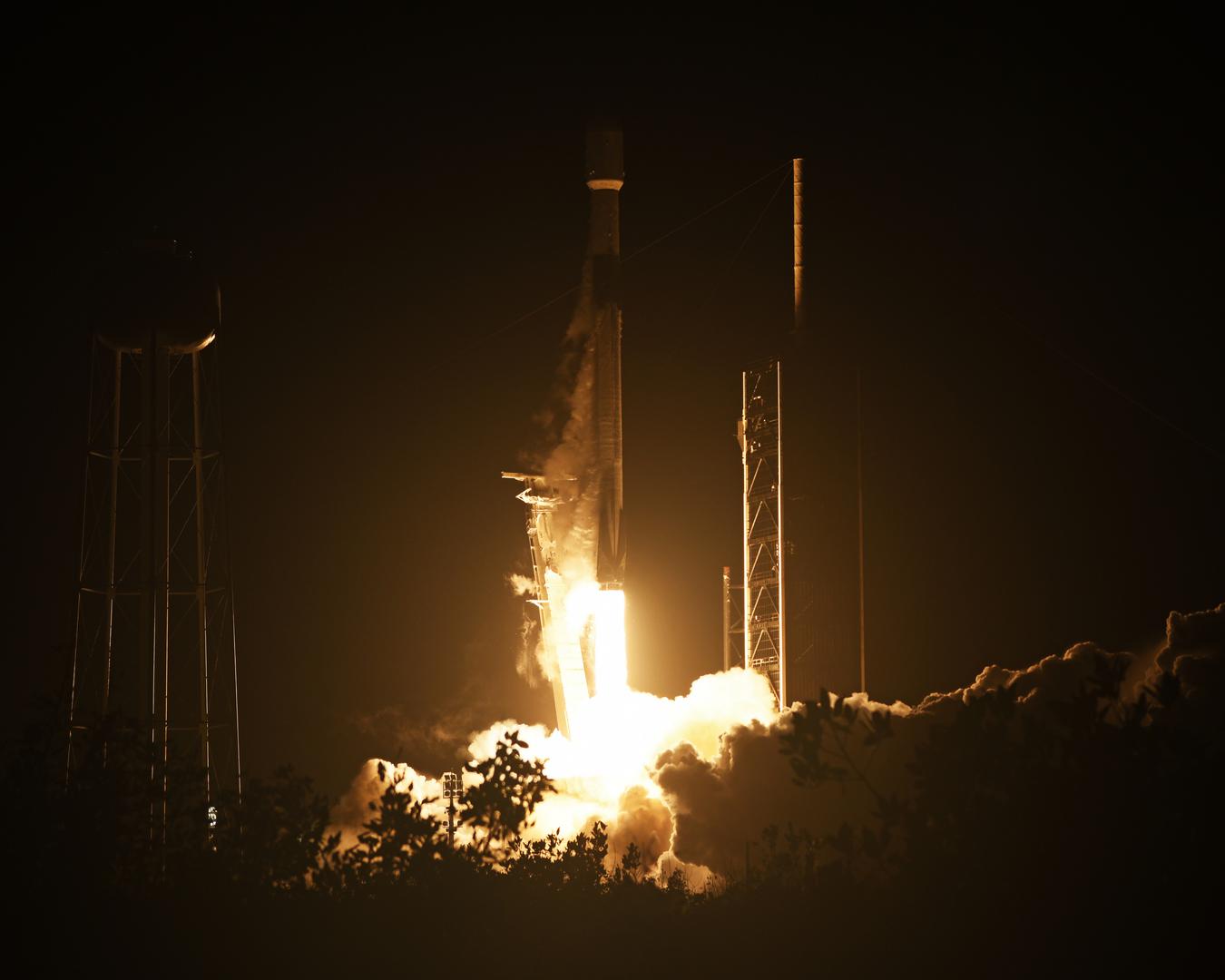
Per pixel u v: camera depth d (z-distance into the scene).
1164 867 65.62
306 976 77.62
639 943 82.75
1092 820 64.88
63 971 77.19
